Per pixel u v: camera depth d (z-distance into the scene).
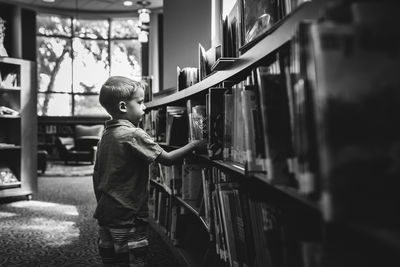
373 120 0.56
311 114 0.66
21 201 4.94
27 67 5.09
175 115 2.49
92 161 9.77
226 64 1.45
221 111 1.61
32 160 5.07
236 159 1.44
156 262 2.53
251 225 1.26
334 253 0.66
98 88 10.27
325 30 0.56
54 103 10.01
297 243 0.84
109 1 8.98
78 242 3.06
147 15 7.58
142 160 1.73
